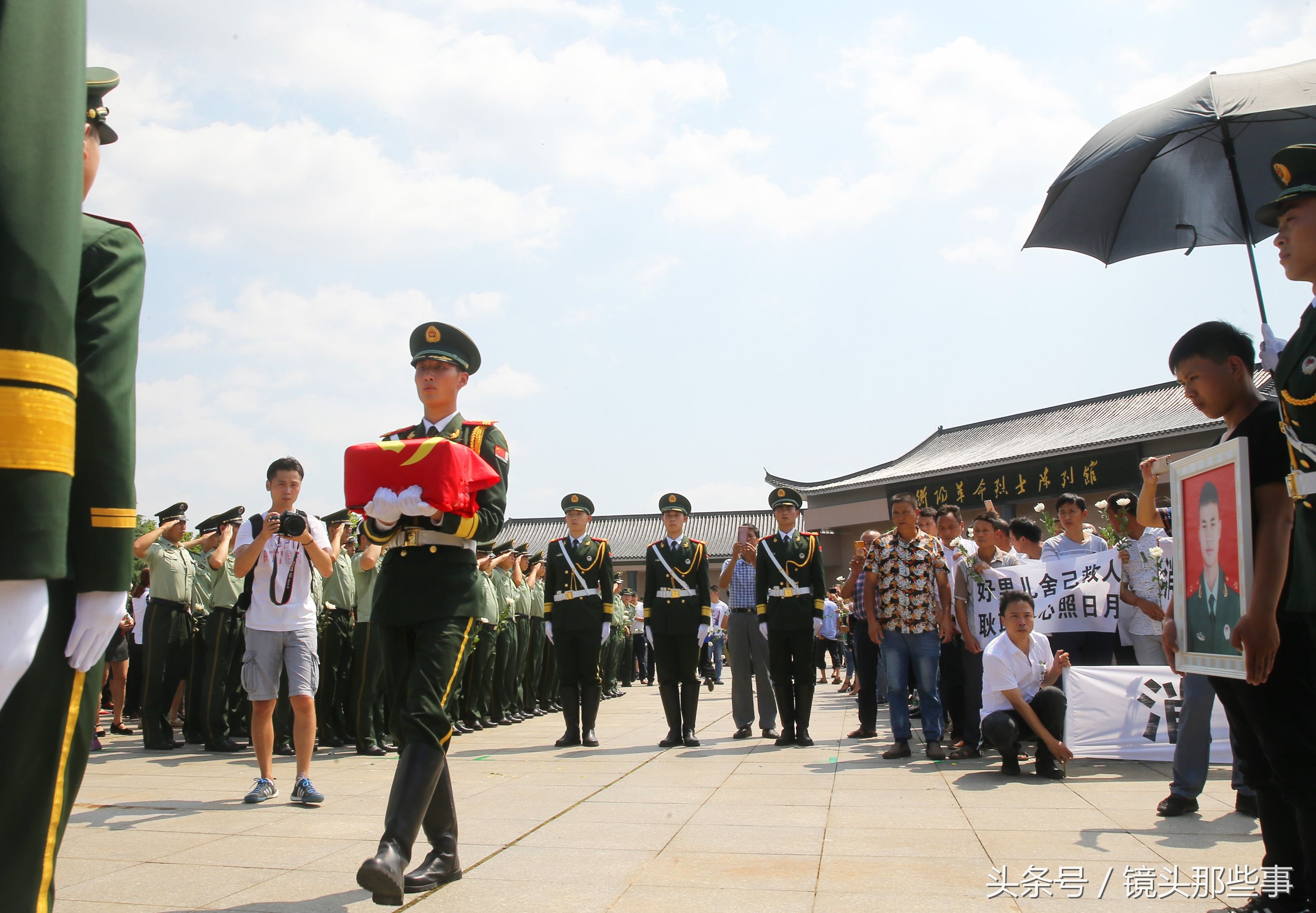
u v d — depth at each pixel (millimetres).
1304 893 3285
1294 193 2889
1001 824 4766
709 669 17938
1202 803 5281
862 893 3568
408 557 3758
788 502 8570
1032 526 8367
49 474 1813
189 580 9055
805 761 7281
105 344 2135
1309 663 3088
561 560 8836
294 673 5492
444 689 3572
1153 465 3963
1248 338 3359
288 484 5531
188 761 7656
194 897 3514
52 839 2010
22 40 1850
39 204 1829
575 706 8719
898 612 7449
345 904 3432
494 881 3736
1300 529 2934
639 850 4246
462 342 4156
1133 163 4926
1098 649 7531
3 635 1790
